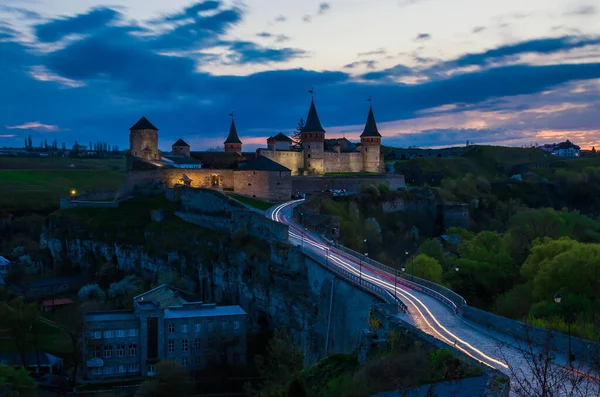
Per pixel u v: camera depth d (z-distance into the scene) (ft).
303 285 276.41
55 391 243.19
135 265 420.36
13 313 262.88
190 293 337.72
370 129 619.26
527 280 273.75
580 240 378.32
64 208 510.99
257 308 312.71
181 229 407.44
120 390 246.47
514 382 98.07
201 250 376.07
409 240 481.05
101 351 262.67
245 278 327.88
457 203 543.39
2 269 458.09
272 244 308.60
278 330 288.92
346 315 211.82
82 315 277.23
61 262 471.62
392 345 132.46
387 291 196.13
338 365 148.36
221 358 268.00
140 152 521.65
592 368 85.97
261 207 419.95
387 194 517.96
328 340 226.38
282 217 383.04
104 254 442.91
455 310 173.58
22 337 263.08
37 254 490.08
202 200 416.46
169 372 234.79
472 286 287.07
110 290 366.02
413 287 210.38
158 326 267.59
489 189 643.45
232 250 347.97
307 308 258.16
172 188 457.27
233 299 341.00
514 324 142.61
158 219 434.71
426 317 165.99
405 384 94.79
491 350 126.82
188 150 568.41
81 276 437.99
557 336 124.67
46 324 319.88
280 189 468.75
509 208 589.73
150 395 229.45
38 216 650.43
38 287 397.39
